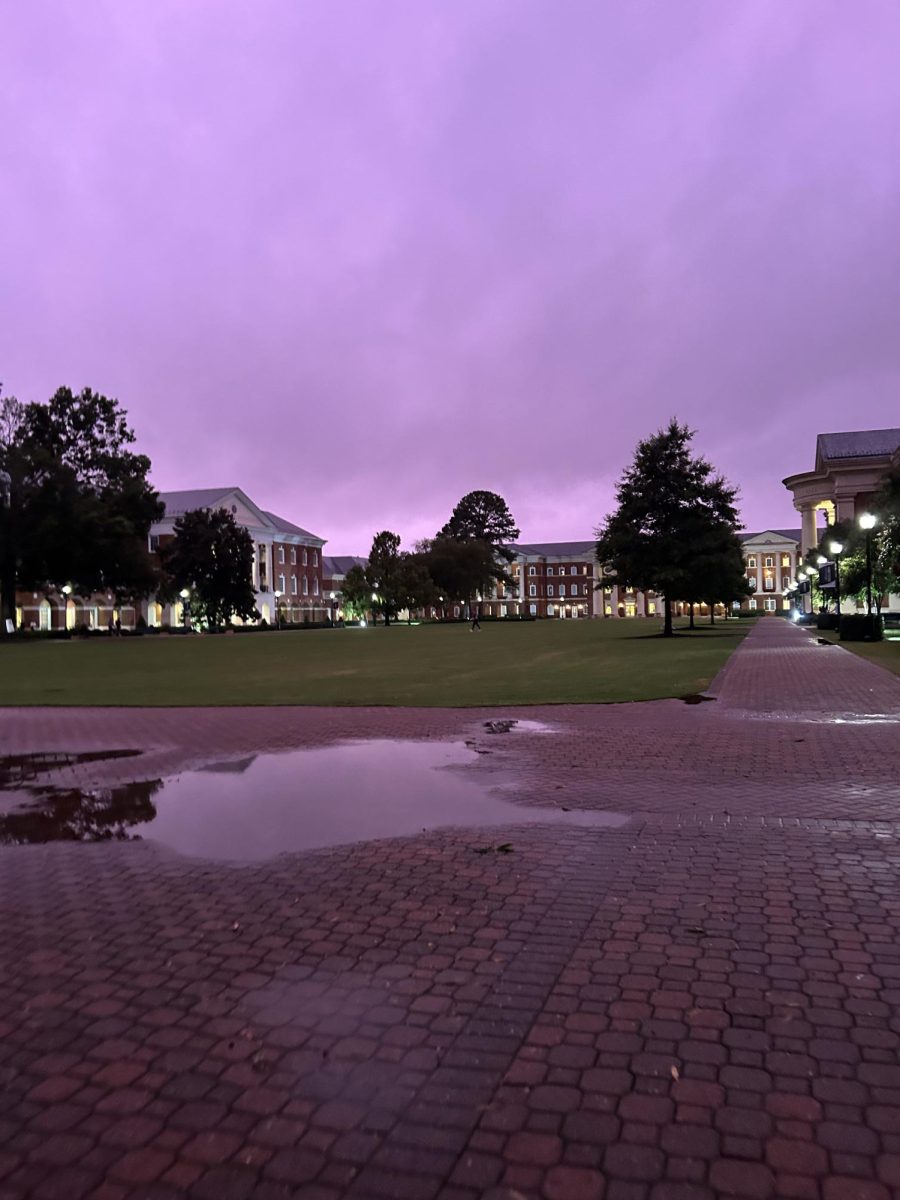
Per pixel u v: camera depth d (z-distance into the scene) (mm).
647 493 45312
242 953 4434
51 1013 3803
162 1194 2602
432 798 7992
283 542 114562
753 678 18891
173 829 7059
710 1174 2639
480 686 18734
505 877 5582
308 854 6238
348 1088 3143
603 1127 2881
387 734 11914
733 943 4418
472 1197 2562
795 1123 2885
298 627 94875
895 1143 2777
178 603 92875
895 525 33312
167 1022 3691
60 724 13820
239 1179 2662
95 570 64438
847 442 73312
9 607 64125
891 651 26562
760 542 150375
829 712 13078
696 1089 3090
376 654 34156
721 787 8102
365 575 104125
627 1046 3398
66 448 71625
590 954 4305
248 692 18500
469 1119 2938
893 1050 3344
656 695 15914
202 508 89812
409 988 3963
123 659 33344
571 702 15109
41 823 7359
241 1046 3467
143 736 12312
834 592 45062
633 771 8953
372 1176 2662
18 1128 2943
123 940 4660
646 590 46438
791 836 6410
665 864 5781
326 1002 3844
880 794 7688
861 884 5312
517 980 4023
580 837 6504
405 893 5309
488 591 121562
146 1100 3096
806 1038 3441
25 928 4875
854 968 4098
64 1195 2605
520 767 9336
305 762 9930
